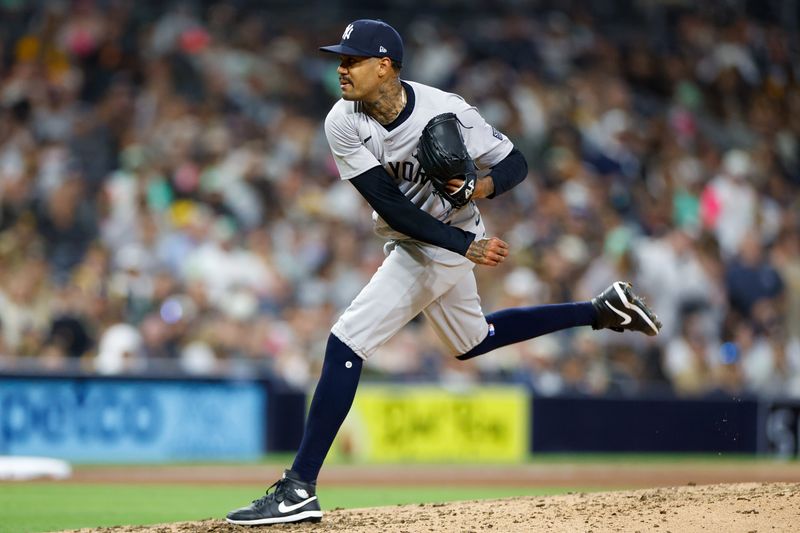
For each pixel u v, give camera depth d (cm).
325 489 3178
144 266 4588
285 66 5800
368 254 4906
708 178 5847
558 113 5831
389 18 6384
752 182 5822
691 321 4806
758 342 4884
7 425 3784
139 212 4741
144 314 4278
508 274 4784
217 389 4122
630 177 5666
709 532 1535
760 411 4622
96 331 4162
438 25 6275
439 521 1716
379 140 1689
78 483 3203
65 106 5284
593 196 5412
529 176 5444
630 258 4878
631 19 6644
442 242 1695
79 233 4819
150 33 5684
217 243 4625
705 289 4869
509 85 5866
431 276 1766
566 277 4856
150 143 5188
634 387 4622
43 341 4091
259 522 1739
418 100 1700
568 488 3234
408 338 4497
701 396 4612
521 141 5616
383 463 4209
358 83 1655
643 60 6347
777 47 6769
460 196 1672
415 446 4291
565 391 4503
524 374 4503
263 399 4212
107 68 5516
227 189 5016
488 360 4512
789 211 5803
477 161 1775
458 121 1695
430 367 4459
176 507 2602
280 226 4950
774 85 6650
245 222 4959
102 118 5250
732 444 4584
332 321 4550
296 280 4741
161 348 4172
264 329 4366
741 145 6231
